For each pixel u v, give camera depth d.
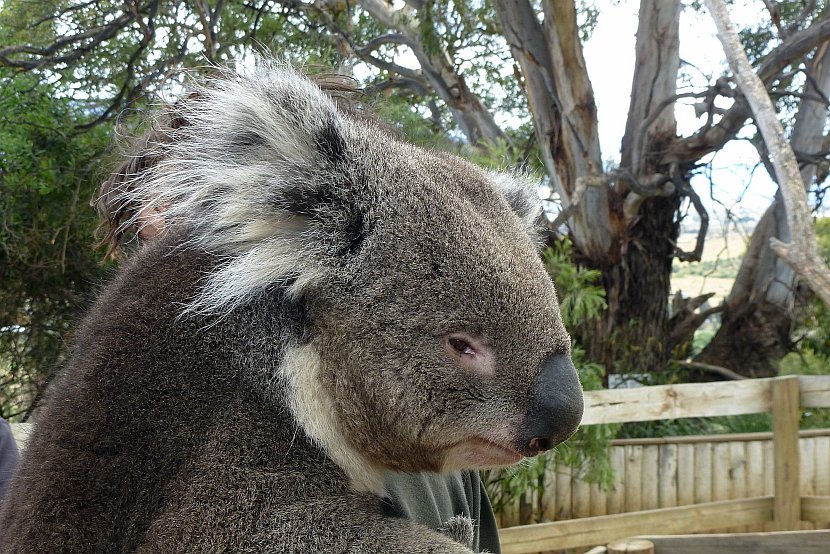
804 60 2.51
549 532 1.31
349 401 0.46
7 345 2.38
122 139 0.62
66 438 0.42
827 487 1.67
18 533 0.42
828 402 1.40
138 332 0.43
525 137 3.33
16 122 2.26
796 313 2.85
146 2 2.56
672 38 2.38
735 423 2.27
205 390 0.43
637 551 0.99
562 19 2.25
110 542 0.41
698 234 2.52
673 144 2.42
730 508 1.42
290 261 0.45
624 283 2.56
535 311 0.46
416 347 0.45
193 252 0.46
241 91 0.46
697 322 2.79
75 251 2.36
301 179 0.46
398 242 0.46
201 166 0.45
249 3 2.87
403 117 2.17
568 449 1.40
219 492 0.41
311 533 0.41
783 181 1.18
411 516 0.48
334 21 2.94
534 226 0.59
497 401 0.45
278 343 0.45
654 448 1.64
